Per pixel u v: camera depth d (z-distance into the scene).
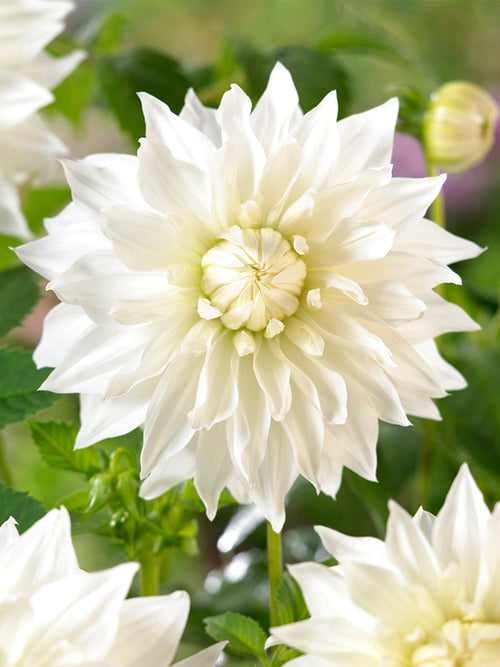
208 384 0.69
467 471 0.64
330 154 0.70
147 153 0.67
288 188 0.69
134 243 0.68
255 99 0.92
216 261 0.70
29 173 0.80
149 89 0.93
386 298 0.69
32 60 0.80
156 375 0.70
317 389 0.70
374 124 0.71
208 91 0.95
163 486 0.70
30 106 0.77
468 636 0.60
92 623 0.58
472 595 0.63
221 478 0.70
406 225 0.70
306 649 0.60
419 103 0.91
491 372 0.92
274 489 0.70
